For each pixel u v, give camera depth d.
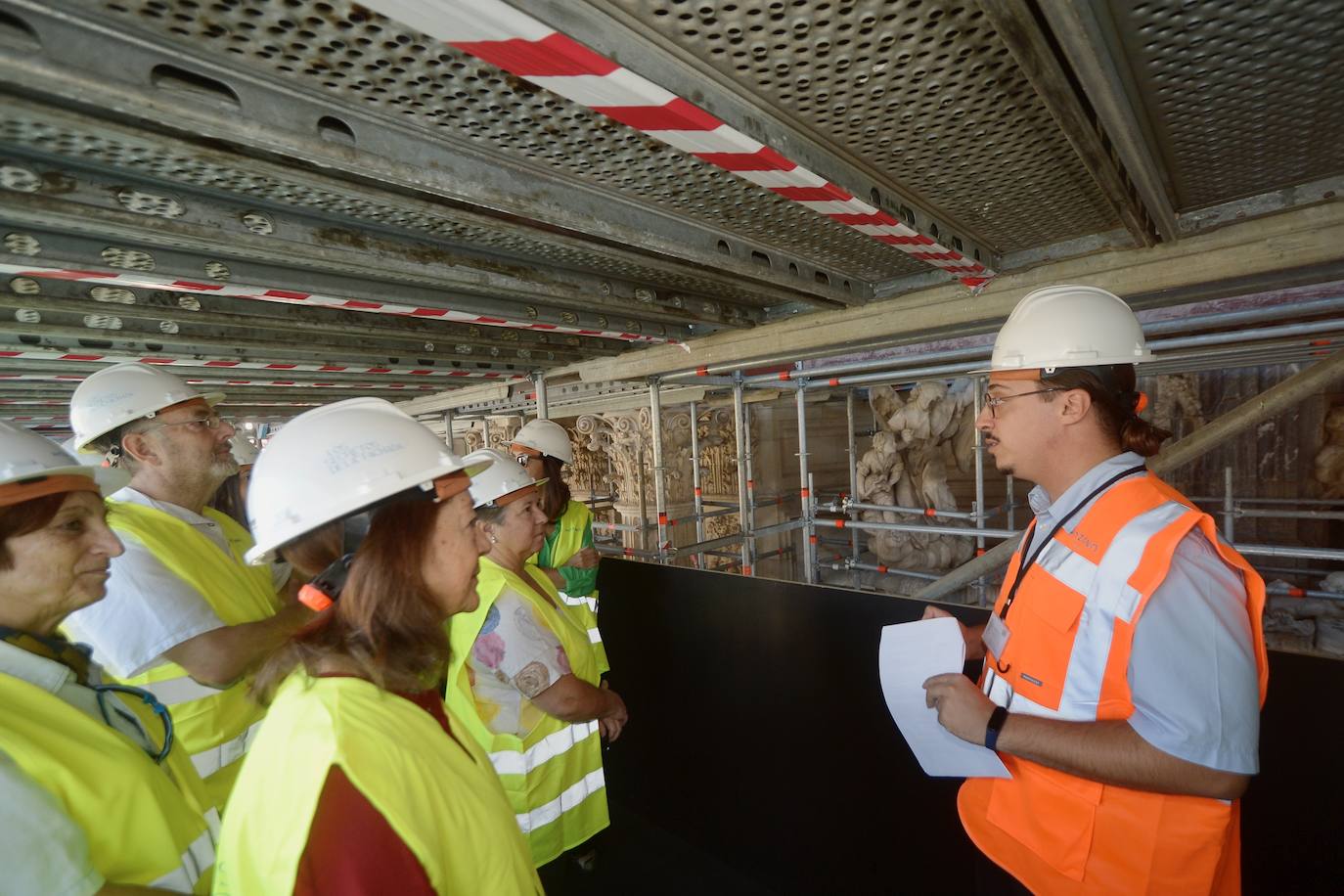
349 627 0.89
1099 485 1.16
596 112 1.08
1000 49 0.96
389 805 0.76
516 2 0.72
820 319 3.04
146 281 1.68
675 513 7.50
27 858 0.83
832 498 7.54
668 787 3.07
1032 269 2.25
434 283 1.93
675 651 2.93
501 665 1.92
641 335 3.08
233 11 0.78
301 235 1.54
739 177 1.36
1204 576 0.96
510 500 2.09
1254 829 1.55
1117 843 1.04
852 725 2.28
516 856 0.98
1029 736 1.07
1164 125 1.32
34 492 1.08
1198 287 2.14
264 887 0.75
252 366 3.55
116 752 1.07
